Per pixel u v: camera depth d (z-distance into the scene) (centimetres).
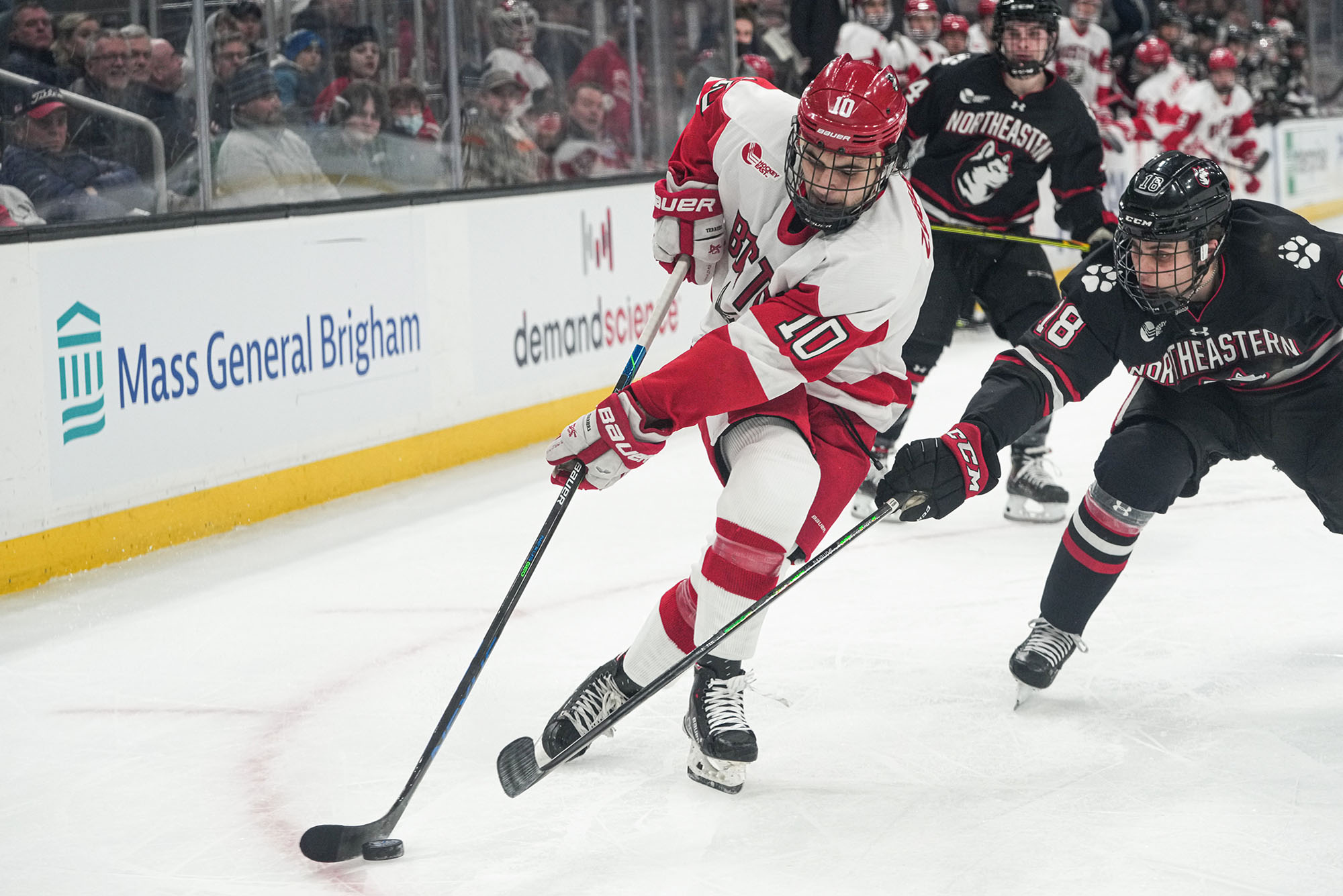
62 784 962
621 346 2305
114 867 834
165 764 994
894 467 921
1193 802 894
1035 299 1648
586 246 2209
